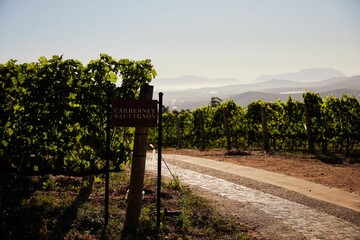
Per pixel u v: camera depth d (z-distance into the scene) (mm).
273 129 13828
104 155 4809
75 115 4715
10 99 4672
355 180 7270
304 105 11641
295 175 7879
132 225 4293
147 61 4883
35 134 4734
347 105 11047
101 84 4723
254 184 7105
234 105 15516
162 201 5488
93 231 4176
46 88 4676
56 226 4172
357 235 4387
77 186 6211
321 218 5020
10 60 4766
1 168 4734
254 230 4539
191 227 4473
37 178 6363
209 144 16000
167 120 16969
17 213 4445
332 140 11586
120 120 4227
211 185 7059
